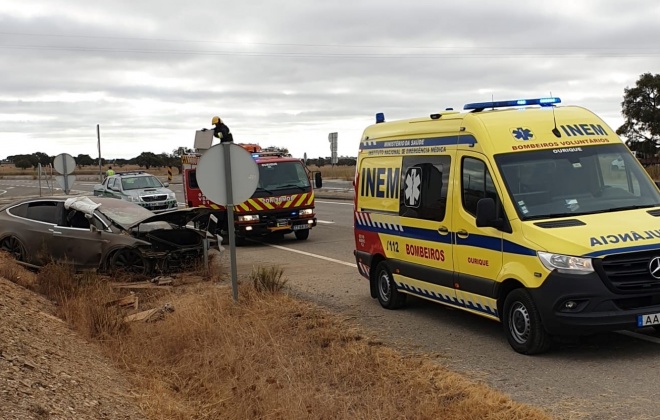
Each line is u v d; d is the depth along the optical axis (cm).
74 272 1158
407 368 641
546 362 665
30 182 7688
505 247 703
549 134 763
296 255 1547
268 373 619
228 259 1536
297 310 885
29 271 1226
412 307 950
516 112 786
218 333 744
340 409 531
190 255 1250
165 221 1266
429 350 728
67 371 584
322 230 2052
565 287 638
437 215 822
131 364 680
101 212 1251
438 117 843
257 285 996
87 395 534
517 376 628
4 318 711
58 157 2441
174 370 669
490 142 749
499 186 720
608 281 630
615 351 687
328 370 633
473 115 783
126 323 816
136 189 2816
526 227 682
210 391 601
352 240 1781
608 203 720
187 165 2019
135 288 1107
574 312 639
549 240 659
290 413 520
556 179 730
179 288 1123
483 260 739
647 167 3222
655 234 655
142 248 1195
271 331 771
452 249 793
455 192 789
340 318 883
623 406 539
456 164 791
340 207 2836
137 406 546
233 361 655
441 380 603
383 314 913
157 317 887
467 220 764
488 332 794
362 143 1022
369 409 529
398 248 911
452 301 807
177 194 4675
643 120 5316
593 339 733
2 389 480
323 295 1055
